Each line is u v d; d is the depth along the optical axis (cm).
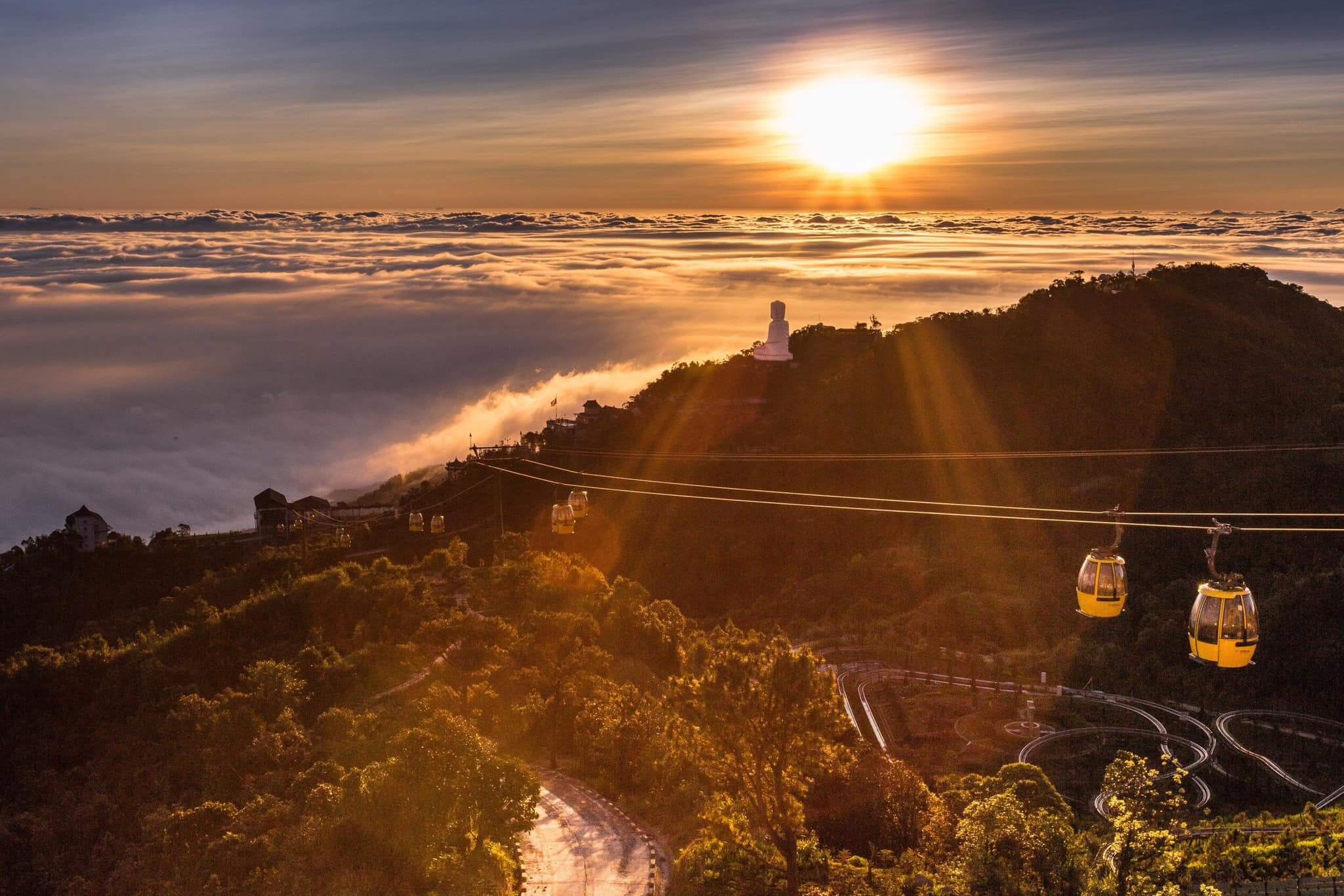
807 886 3478
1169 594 10019
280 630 7681
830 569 12331
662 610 8144
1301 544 10688
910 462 14575
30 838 4838
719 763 3378
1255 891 3931
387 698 5947
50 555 15425
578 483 15900
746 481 15112
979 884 3275
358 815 3888
